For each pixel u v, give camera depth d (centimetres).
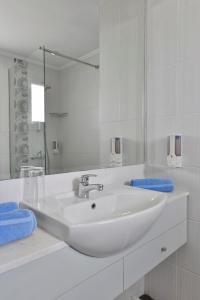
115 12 138
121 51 140
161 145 140
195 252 128
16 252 59
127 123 144
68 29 119
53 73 114
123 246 76
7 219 65
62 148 117
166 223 108
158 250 102
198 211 125
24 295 57
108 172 129
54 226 69
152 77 142
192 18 123
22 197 94
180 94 129
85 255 70
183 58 127
